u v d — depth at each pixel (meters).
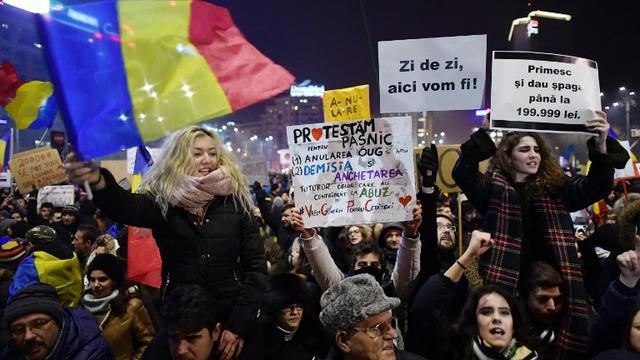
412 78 3.72
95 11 2.57
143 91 2.59
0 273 4.28
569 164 12.42
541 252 3.34
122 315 3.73
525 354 2.69
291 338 3.25
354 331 2.26
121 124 2.52
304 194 3.58
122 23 2.61
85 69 2.50
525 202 3.36
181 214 2.66
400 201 3.51
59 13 2.50
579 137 13.78
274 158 88.44
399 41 3.71
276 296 3.17
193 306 2.45
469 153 3.39
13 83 5.27
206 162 2.71
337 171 3.60
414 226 3.43
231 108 2.73
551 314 3.13
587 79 3.59
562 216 3.30
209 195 2.65
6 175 12.80
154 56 2.64
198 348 2.47
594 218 7.32
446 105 3.68
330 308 2.32
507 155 3.46
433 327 2.91
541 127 3.48
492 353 2.66
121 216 2.50
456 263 2.95
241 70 2.79
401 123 3.57
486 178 3.49
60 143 7.55
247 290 2.72
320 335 3.29
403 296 3.42
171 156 2.69
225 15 2.84
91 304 3.70
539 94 3.51
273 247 5.71
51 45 2.46
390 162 3.56
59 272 3.61
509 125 3.47
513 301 2.75
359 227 5.29
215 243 2.68
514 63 3.52
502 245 3.24
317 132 3.61
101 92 2.51
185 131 2.74
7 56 30.53
